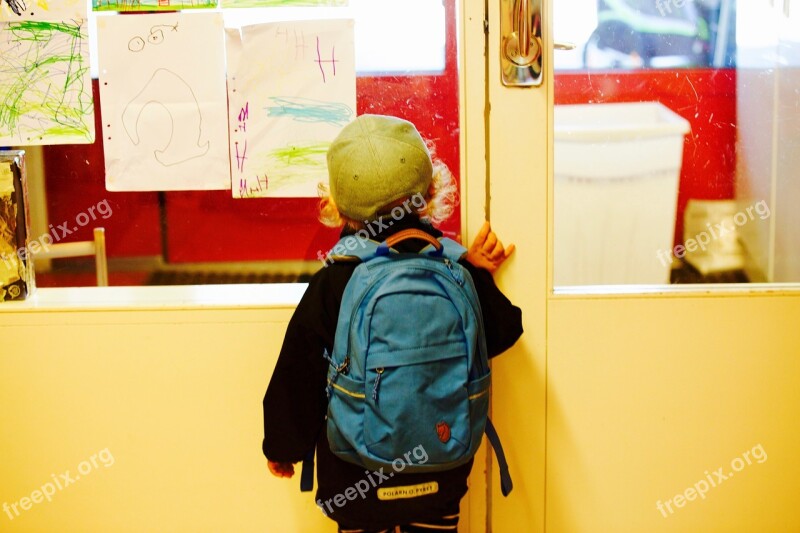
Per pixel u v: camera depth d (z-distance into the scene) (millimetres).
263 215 1316
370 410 969
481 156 1251
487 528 1344
